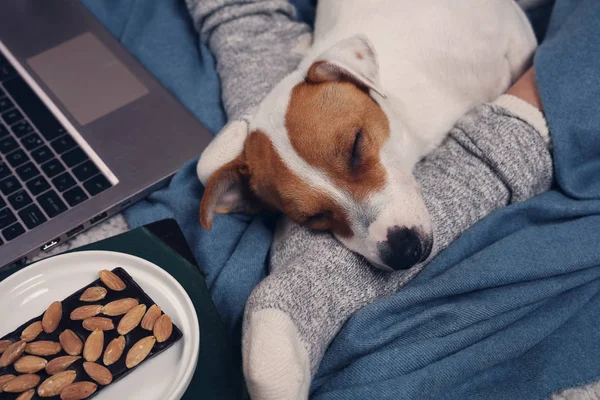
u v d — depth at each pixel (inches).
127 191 56.6
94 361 39.5
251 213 55.5
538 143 51.8
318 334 43.8
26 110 61.3
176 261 47.9
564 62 53.7
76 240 56.9
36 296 43.8
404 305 46.1
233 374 42.9
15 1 69.5
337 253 47.9
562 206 50.4
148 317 40.9
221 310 50.2
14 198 55.6
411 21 56.7
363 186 47.0
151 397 39.0
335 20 59.9
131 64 64.8
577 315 48.8
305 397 41.8
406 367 44.6
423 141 54.8
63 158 58.0
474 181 51.2
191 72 68.0
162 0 73.4
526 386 45.8
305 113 47.5
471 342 46.1
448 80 57.4
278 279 44.7
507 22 61.0
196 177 57.7
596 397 45.9
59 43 66.5
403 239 45.6
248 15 67.6
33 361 39.4
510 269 46.7
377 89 47.6
